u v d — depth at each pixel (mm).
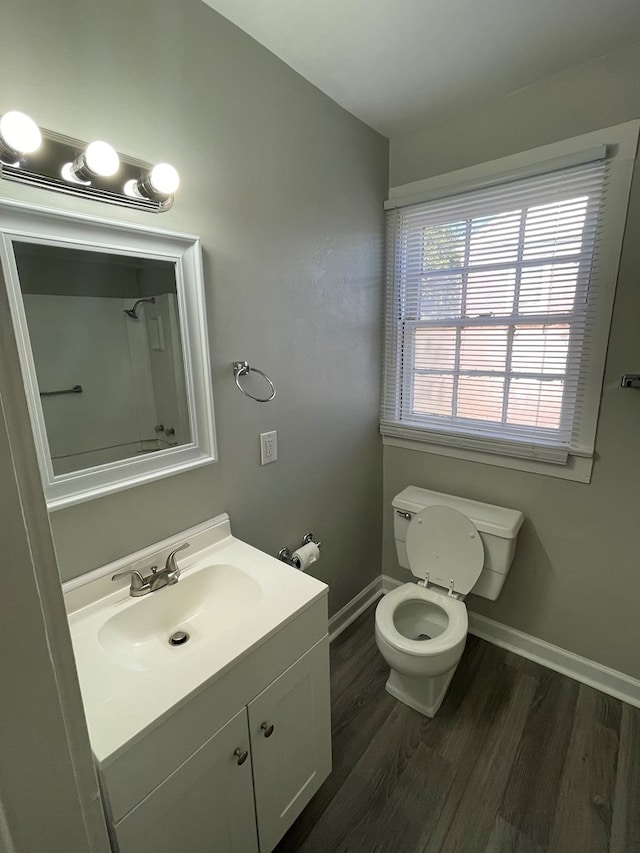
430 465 2146
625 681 1742
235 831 1027
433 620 1849
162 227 1155
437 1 1163
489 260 1800
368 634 2146
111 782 736
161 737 808
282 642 1069
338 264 1799
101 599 1134
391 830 1287
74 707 441
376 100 1657
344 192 1771
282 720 1119
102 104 999
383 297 2123
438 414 2092
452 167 1823
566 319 1656
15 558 358
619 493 1640
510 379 1837
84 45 954
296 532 1809
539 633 1942
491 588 1819
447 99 1653
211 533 1407
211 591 1303
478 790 1394
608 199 1483
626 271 1493
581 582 1791
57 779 409
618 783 1405
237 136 1315
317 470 1873
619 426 1595
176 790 856
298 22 1248
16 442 364
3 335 348
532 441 1814
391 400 2227
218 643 973
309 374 1744
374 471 2277
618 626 1734
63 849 424
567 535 1789
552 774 1440
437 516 1881
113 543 1170
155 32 1078
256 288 1456
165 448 1263
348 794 1389
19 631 365
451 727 1623
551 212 1620
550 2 1176
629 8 1198
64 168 903
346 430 2016
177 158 1167
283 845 1255
